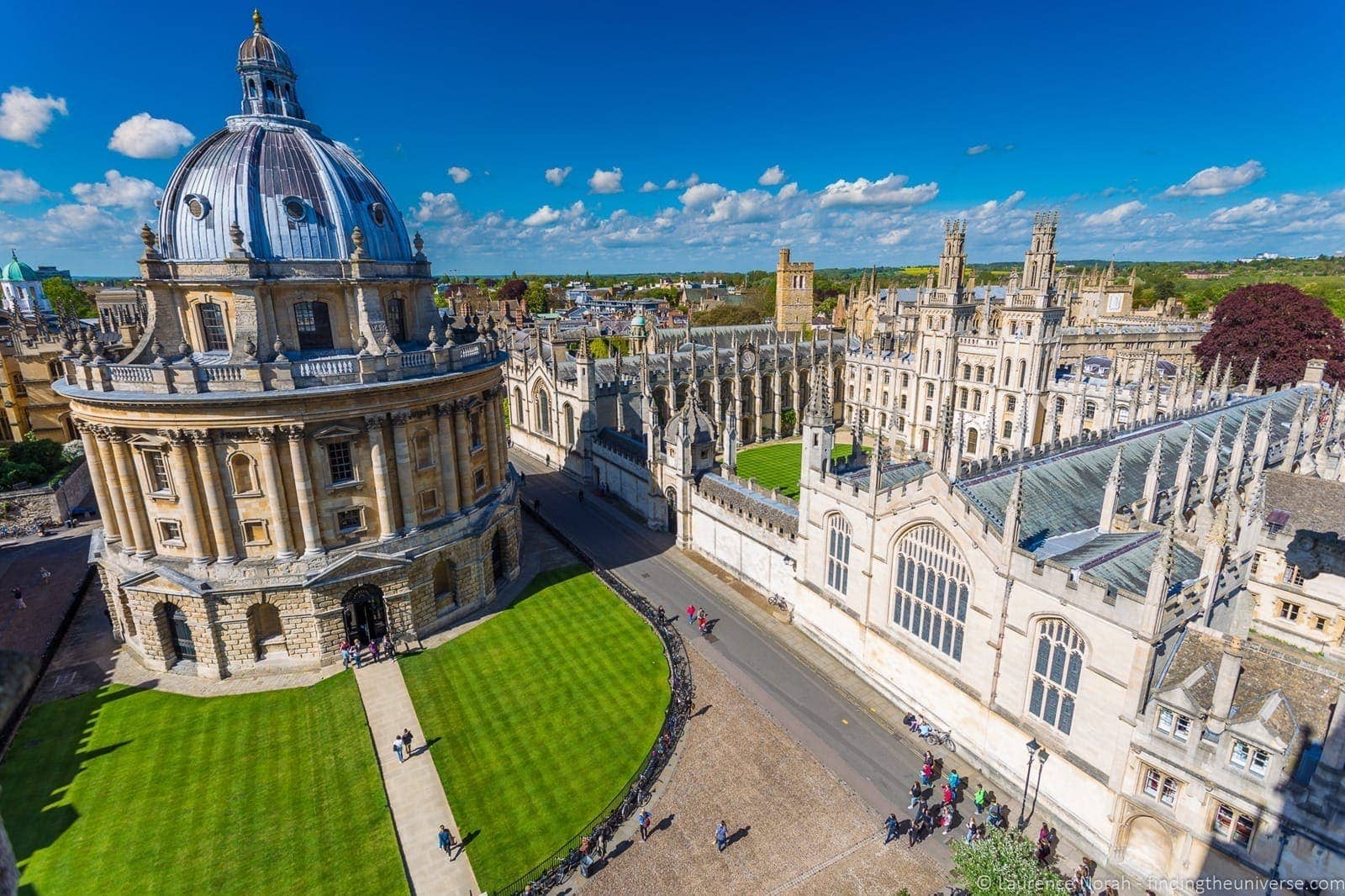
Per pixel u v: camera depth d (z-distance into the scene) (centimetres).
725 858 3753
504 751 4547
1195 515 5116
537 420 11150
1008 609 4000
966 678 4344
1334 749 2906
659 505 8062
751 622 6078
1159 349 12950
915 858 3731
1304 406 6906
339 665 5491
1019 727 4047
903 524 4653
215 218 5284
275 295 5372
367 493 5500
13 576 6981
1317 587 5053
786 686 5178
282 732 4738
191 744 4625
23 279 17438
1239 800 3175
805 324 18175
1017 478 3825
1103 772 3644
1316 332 10681
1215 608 3769
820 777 4300
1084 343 12131
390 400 5353
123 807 4112
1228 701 3169
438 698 5088
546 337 10788
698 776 4322
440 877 3653
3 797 4184
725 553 7075
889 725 4769
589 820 3988
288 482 5206
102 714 4934
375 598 5662
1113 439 5634
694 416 7425
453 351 5816
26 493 8019
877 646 5081
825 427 5366
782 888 3578
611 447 9050
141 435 4966
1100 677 3569
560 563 7225
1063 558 4034
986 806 4047
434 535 5828
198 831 3944
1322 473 6475
